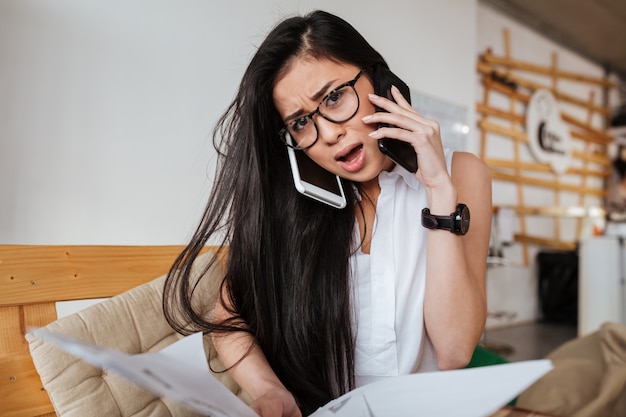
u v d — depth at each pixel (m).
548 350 4.46
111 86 2.72
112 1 2.73
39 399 0.83
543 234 6.41
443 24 4.71
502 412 0.85
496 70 5.74
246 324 0.92
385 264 0.91
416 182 0.94
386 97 0.82
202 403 0.46
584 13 6.07
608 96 7.90
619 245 4.36
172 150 2.93
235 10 3.20
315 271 0.90
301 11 3.53
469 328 0.83
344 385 0.92
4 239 2.40
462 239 0.90
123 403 0.84
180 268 0.98
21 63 2.46
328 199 0.87
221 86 3.13
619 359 1.79
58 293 0.92
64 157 2.57
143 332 0.93
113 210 2.72
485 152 5.61
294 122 0.84
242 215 0.92
